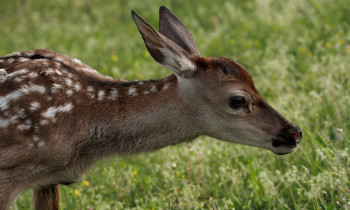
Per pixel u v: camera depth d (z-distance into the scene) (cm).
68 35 1831
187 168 1151
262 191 1040
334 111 1202
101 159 982
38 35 1855
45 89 919
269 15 1708
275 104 1255
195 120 958
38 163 917
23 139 898
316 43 1516
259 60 1533
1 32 1936
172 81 962
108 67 1603
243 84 934
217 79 933
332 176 959
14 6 2108
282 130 941
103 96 958
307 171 992
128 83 977
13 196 916
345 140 1098
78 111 936
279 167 1110
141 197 1109
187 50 1000
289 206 1008
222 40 1659
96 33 1838
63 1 2095
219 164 1148
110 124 953
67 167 952
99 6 2048
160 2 1973
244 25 1716
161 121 960
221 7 1867
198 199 1082
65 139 923
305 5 1698
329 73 1315
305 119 1181
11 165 899
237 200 1038
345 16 1650
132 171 1189
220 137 967
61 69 953
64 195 1112
